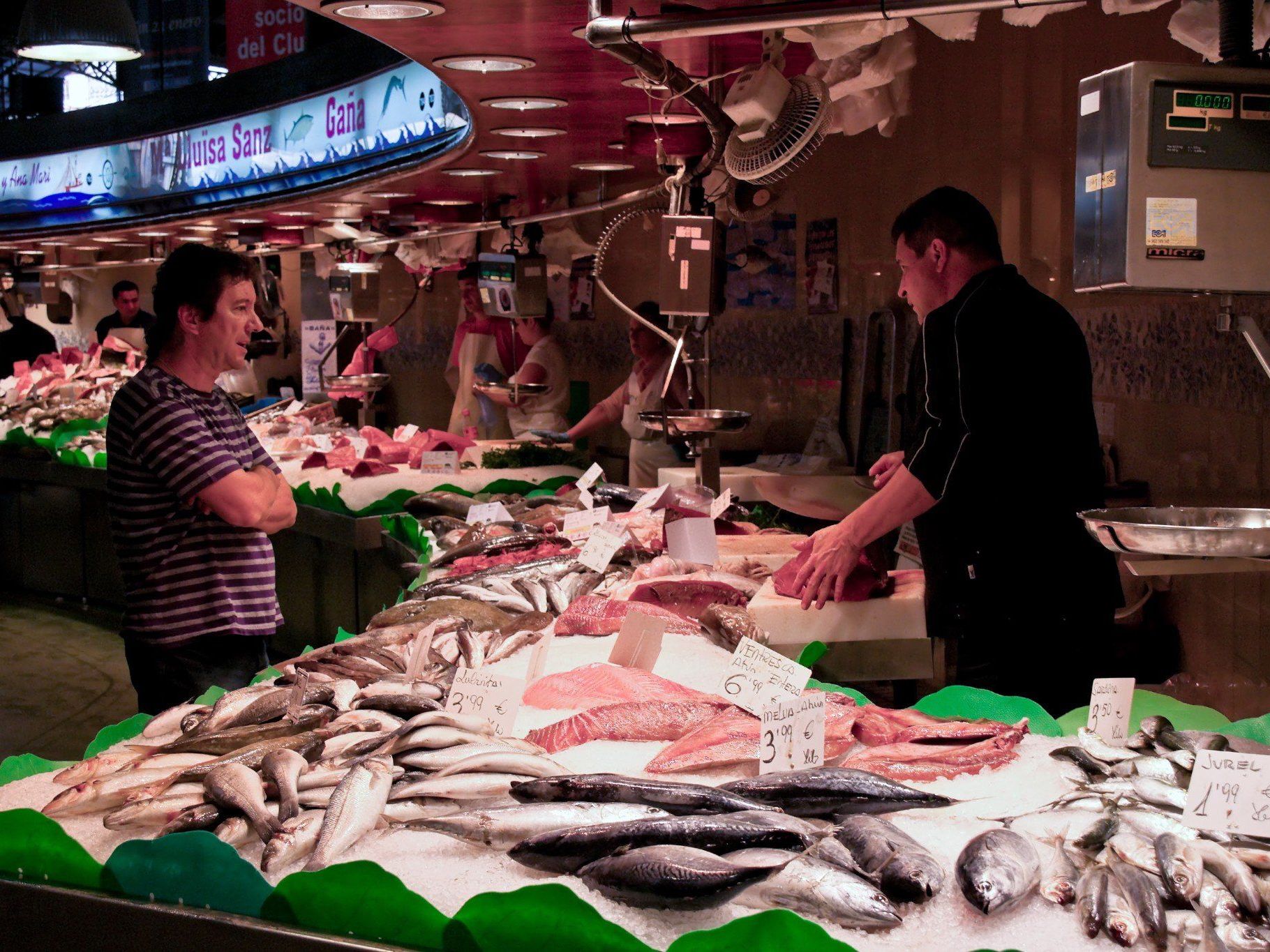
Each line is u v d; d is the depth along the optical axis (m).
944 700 2.34
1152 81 2.09
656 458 6.02
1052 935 1.43
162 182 9.54
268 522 3.18
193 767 1.91
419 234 6.59
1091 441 2.94
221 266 3.20
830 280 6.25
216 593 3.18
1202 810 1.58
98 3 8.16
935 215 2.99
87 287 13.34
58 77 15.58
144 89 13.34
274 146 8.04
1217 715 2.18
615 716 2.18
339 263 7.44
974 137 4.90
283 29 10.63
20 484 8.31
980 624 2.94
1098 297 4.35
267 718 2.21
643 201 7.03
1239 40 2.18
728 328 7.22
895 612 3.07
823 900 1.46
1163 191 2.11
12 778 2.09
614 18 2.51
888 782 1.75
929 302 3.08
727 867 1.48
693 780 1.94
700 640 2.94
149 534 3.14
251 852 1.74
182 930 1.62
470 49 3.45
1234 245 2.13
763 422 6.98
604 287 3.81
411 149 6.12
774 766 1.92
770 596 3.17
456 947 1.50
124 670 6.51
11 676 6.42
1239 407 3.40
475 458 6.10
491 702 2.19
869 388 5.75
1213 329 3.54
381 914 1.54
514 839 1.67
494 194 6.50
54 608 7.95
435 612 3.02
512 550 3.85
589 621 3.00
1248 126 2.12
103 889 1.70
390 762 1.85
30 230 10.07
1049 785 1.90
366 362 7.71
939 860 1.60
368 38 6.65
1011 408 2.84
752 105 3.15
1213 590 3.68
